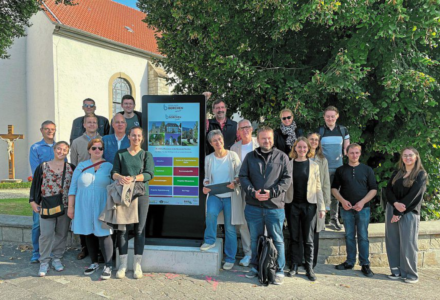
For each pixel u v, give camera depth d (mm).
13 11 10297
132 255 4078
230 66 5480
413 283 3883
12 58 16531
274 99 5883
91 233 3836
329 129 4695
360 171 4164
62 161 4066
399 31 4785
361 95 4957
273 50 6090
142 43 19047
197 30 6047
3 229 5203
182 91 8578
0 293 3428
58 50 14789
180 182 4355
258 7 5016
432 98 5055
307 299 3377
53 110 14789
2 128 16312
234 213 4066
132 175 3736
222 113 4879
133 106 4883
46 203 3893
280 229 3793
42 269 3912
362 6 4605
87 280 3770
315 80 4934
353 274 4137
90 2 19156
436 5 4582
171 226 4379
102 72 16547
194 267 3977
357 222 4211
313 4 4430
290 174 3732
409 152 3895
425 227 4656
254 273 3930
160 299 3312
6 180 14953
